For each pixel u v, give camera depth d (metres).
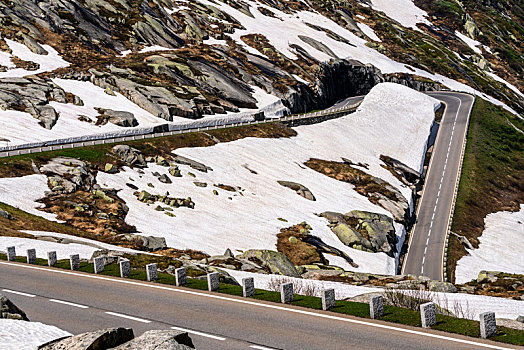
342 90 170.38
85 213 55.47
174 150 81.00
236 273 37.62
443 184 97.44
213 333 18.72
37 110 85.44
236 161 83.69
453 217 84.12
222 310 21.77
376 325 19.12
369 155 103.44
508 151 117.62
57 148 70.94
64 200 57.44
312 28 190.38
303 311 21.36
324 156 97.12
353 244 65.50
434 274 64.56
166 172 73.06
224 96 116.25
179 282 26.84
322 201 77.50
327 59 166.88
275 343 17.50
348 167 93.69
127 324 19.94
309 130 107.38
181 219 60.81
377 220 71.12
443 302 31.58
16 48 112.06
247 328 19.22
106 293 25.02
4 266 32.41
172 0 170.12
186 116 100.31
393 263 64.69
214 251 53.62
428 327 18.67
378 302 20.28
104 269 31.03
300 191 77.94
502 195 98.06
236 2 189.38
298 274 44.88
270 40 165.38
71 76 104.19
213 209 66.19
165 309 22.05
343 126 113.44
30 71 103.31
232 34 161.88
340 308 21.64
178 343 12.99
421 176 101.19
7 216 47.09
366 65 174.38
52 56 113.62
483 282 43.12
